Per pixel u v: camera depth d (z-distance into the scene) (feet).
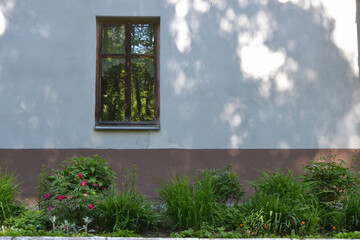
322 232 18.37
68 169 19.27
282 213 17.93
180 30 27.43
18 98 26.50
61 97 26.71
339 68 28.02
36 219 17.89
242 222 18.11
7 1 26.78
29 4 26.89
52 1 27.02
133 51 27.81
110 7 27.20
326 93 27.86
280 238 16.51
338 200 19.75
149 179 26.71
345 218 18.54
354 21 28.19
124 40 27.86
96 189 19.13
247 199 20.18
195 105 27.22
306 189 19.36
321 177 20.58
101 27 27.78
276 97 27.58
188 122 27.12
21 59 26.66
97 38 27.55
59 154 26.43
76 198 18.13
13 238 15.49
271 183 19.76
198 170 26.89
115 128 26.73
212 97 27.30
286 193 18.97
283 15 27.91
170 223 18.74
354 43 28.12
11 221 17.78
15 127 26.37
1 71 26.50
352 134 27.78
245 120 27.35
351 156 27.66
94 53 27.07
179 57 27.32
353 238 16.87
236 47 27.58
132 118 27.53
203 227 17.71
